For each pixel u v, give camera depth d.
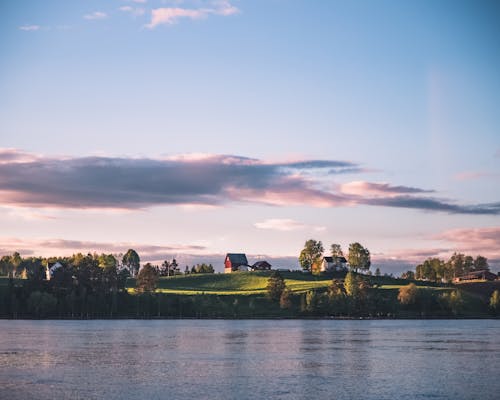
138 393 98.00
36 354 145.75
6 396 95.56
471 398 95.81
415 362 134.88
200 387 103.00
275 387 103.38
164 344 172.50
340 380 110.50
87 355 144.38
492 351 157.12
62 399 93.50
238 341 184.00
